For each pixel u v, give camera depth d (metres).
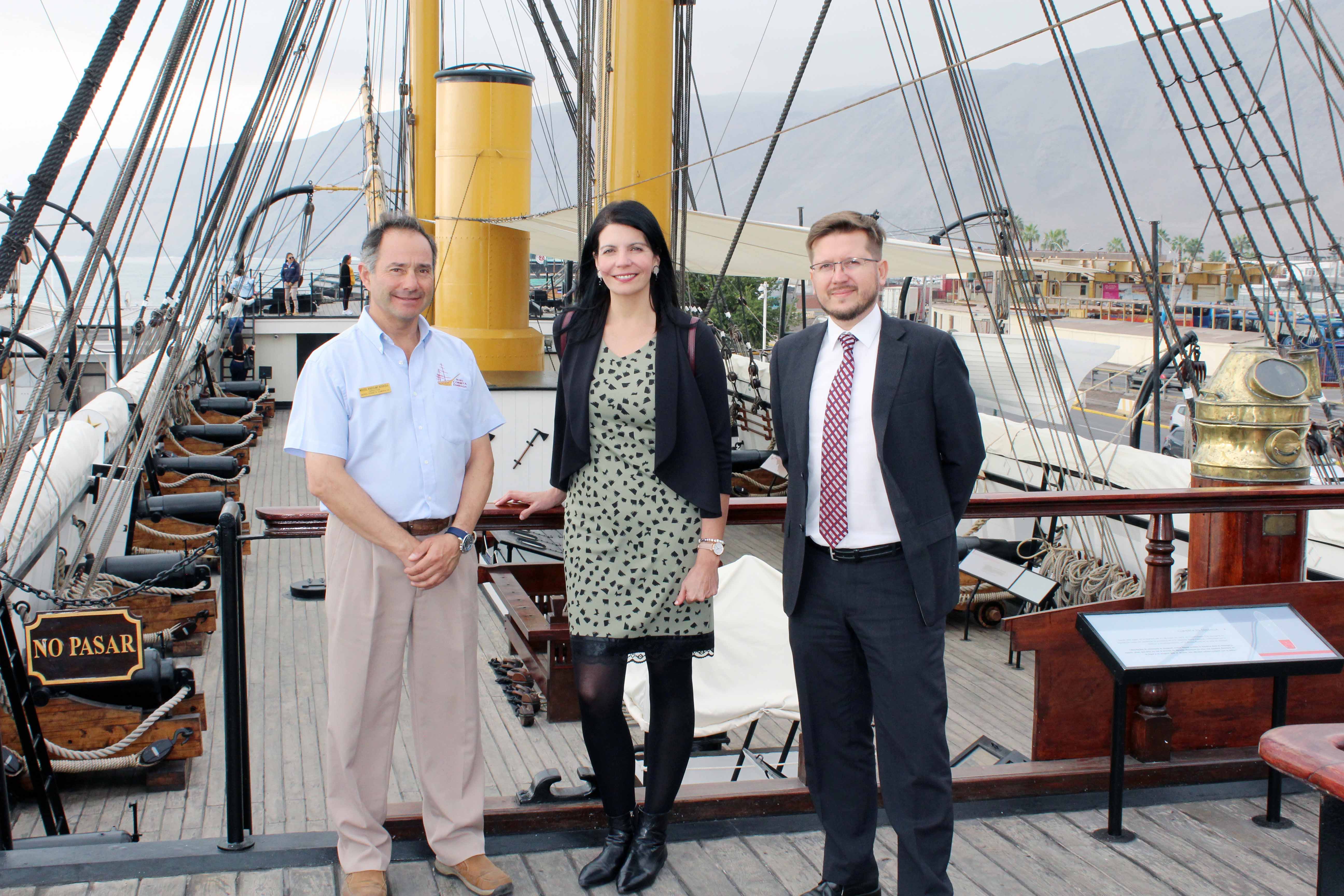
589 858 2.75
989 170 7.13
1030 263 7.39
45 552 6.07
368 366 2.41
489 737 5.28
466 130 11.27
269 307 22.81
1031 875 2.78
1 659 3.15
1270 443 4.27
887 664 2.36
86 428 7.96
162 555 6.51
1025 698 6.08
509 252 11.52
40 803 3.23
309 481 2.38
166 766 4.55
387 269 2.38
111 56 2.85
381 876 2.49
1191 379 5.02
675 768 2.64
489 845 2.77
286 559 8.39
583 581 2.56
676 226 6.89
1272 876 2.80
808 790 2.97
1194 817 3.10
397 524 2.40
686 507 2.53
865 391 2.37
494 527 2.84
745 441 13.39
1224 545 4.12
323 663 6.19
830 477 2.39
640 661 2.69
